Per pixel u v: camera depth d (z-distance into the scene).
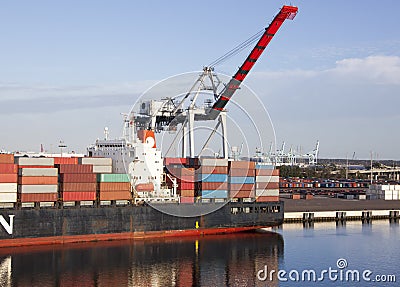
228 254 59.94
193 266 54.34
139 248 60.47
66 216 59.78
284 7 65.38
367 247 66.00
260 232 76.06
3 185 56.91
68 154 71.88
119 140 70.00
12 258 53.81
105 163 65.56
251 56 70.00
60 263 52.78
